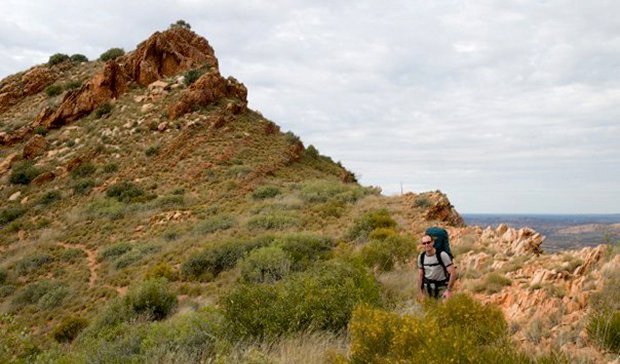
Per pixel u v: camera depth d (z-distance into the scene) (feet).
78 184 131.23
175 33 198.80
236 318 23.39
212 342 21.66
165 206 113.39
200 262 65.92
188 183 128.06
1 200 133.39
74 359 23.66
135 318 45.21
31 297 73.56
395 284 34.76
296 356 17.83
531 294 21.44
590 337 14.70
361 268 28.30
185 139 146.92
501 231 46.44
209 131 152.56
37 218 120.16
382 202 89.10
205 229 88.99
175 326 23.39
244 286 25.73
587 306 18.45
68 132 166.61
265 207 99.66
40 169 144.25
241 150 146.72
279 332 22.18
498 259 33.83
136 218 108.37
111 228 104.88
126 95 178.40
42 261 90.48
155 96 171.63
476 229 53.72
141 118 160.66
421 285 24.08
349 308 22.62
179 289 59.36
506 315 20.47
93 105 177.27
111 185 128.98
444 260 23.16
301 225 81.97
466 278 30.66
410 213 74.74
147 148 143.54
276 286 27.66
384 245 44.34
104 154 146.30
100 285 72.38
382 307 25.04
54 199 128.67
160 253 80.23
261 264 52.54
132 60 190.49
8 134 175.22
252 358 17.22
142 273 71.67
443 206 75.10
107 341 25.00
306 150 177.47
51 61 242.58
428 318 15.25
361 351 14.35
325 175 155.02
